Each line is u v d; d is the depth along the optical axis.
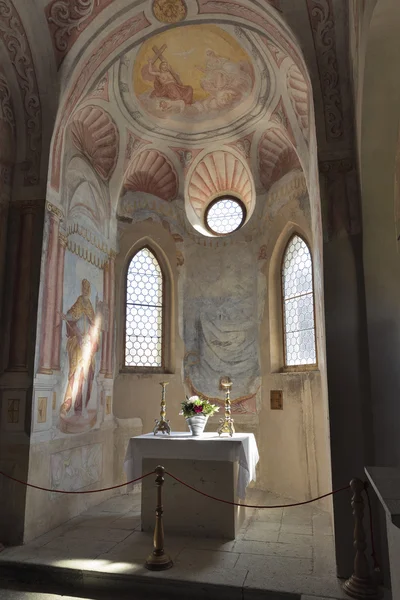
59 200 6.88
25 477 5.75
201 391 9.20
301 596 4.25
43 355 6.27
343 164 5.44
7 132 6.59
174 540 5.70
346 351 5.04
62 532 6.02
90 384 7.63
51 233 6.62
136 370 9.03
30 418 5.89
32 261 6.33
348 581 4.39
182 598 4.50
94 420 7.69
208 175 10.12
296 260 8.61
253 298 9.27
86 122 8.02
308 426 7.62
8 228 6.46
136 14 6.54
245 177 10.02
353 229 5.26
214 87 8.54
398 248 5.07
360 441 4.84
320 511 6.98
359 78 4.84
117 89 7.95
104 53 6.91
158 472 5.07
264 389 8.79
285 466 8.09
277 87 7.67
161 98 8.62
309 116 6.34
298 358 8.39
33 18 6.16
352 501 4.53
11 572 5.00
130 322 9.18
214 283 9.55
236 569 4.80
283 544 5.55
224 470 5.91
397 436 4.78
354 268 5.19
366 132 4.95
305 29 5.64
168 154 9.65
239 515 6.17
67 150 7.32
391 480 3.43
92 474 7.48
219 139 9.45
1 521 5.65
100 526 6.28
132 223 9.33
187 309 9.57
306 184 7.97
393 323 4.98
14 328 6.18
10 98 6.62
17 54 6.40
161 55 7.84
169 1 6.36
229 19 6.64
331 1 5.44
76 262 7.42
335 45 5.60
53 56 6.47
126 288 9.23
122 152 8.91
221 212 10.21
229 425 6.55
